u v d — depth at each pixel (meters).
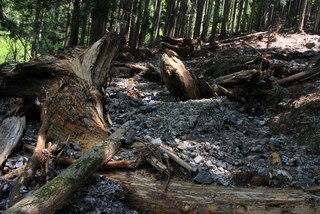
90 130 5.43
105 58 7.42
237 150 5.20
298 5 22.38
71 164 4.26
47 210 3.24
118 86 8.91
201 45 15.30
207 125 5.86
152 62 13.28
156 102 7.52
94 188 3.93
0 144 4.67
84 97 6.12
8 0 15.41
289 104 6.61
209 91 7.45
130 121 5.97
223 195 3.93
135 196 3.95
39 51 17.20
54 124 5.15
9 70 6.05
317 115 5.80
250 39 16.44
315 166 4.66
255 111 6.91
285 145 5.39
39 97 5.64
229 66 8.62
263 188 4.19
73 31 13.48
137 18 17.31
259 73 7.00
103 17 14.06
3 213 3.05
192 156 4.87
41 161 4.39
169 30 20.64
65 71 6.15
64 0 15.40
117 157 4.71
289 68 8.59
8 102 6.50
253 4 20.05
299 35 16.53
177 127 5.68
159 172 4.41
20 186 3.87
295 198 3.85
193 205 3.80
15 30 15.20
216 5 17.39
